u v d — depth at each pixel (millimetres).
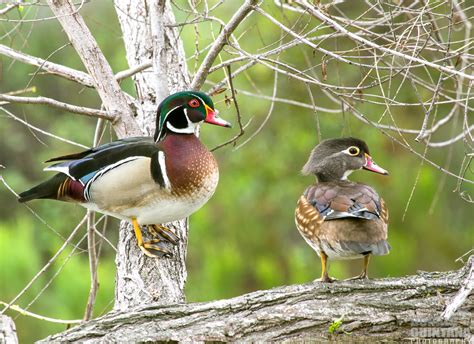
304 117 17062
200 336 7812
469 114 16594
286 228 18297
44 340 7758
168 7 11352
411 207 18078
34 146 19797
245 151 17484
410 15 10641
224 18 16406
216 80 15914
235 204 18172
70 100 18812
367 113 16641
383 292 8141
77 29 10211
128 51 11625
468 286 7715
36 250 16969
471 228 18609
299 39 8641
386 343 7949
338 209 8398
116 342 7695
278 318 7949
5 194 18984
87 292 14633
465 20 8898
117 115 10203
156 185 9234
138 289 9055
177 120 9523
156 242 9586
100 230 16422
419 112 17484
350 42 15281
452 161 17516
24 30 16953
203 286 18172
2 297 14234
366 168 9602
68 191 9578
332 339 7949
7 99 9242
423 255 19062
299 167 17531
